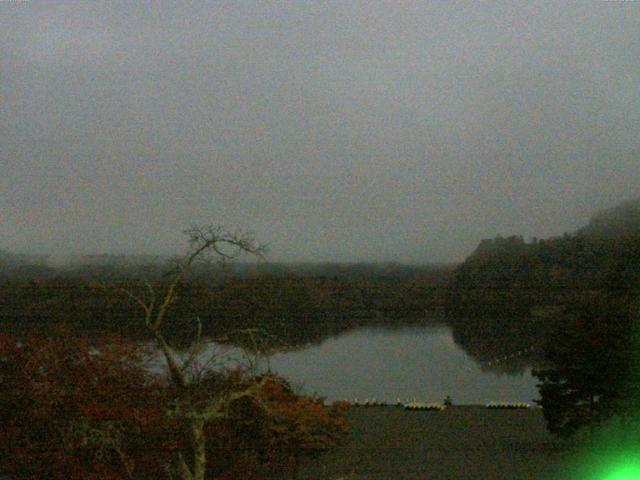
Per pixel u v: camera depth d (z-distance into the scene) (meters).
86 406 33.44
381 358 139.62
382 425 58.16
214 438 34.31
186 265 24.75
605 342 45.94
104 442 31.81
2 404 34.25
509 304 179.38
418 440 51.53
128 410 33.62
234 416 32.91
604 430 47.94
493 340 158.25
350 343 163.00
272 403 35.06
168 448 32.53
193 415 23.94
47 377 35.75
